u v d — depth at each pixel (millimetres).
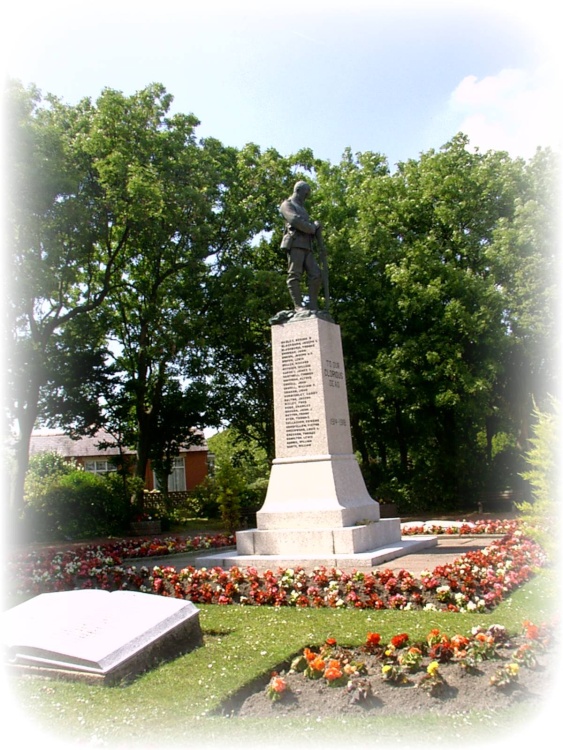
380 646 5648
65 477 25875
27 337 23922
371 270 27203
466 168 27344
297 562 10297
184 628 6074
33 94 21812
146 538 22516
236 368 29625
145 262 27844
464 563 8758
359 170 31188
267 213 28141
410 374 25188
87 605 6191
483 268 26812
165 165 24344
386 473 29516
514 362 27203
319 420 11789
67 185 20203
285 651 5762
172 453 31609
